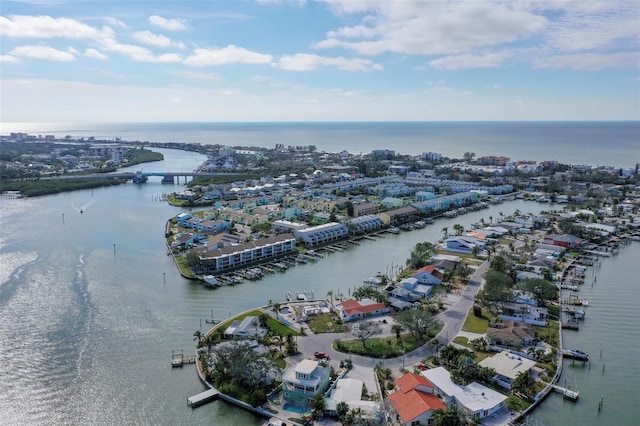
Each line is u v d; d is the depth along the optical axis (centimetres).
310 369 9825
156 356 11556
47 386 10312
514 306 13800
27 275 16988
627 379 10588
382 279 16538
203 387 10300
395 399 9362
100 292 15575
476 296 14800
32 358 11412
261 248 19425
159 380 10556
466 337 12206
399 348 11588
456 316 13500
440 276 16162
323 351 11581
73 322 13325
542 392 9869
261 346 11488
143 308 14375
